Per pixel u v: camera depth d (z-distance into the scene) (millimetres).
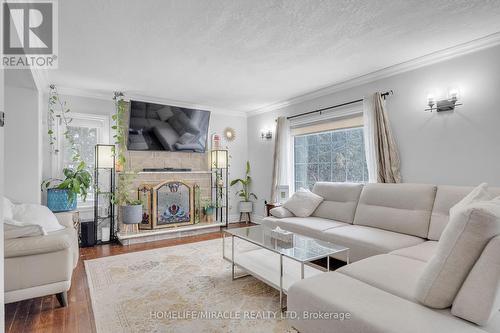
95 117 4328
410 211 2814
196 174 5219
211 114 5512
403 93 3289
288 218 3666
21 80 2988
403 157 3285
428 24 2391
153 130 4641
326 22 2350
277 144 4934
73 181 3584
